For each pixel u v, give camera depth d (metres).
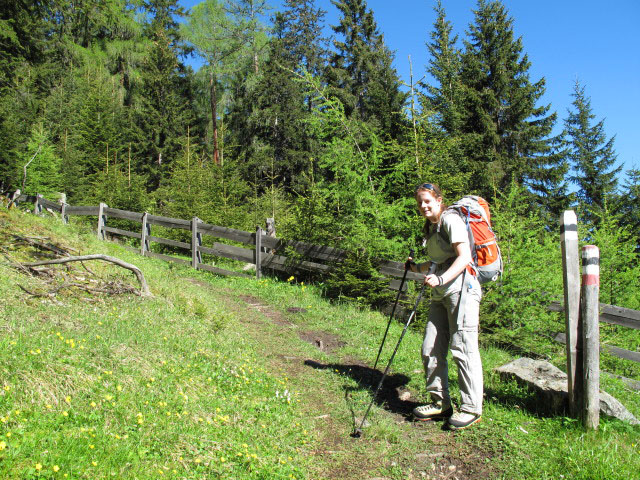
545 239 8.05
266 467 3.16
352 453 3.64
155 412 3.43
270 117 30.52
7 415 2.82
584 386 3.83
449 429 3.95
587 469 3.24
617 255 8.80
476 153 20.27
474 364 3.92
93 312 5.10
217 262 11.35
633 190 24.28
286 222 11.64
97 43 37.31
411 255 4.50
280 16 36.78
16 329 4.01
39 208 14.73
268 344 5.98
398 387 4.89
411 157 8.86
